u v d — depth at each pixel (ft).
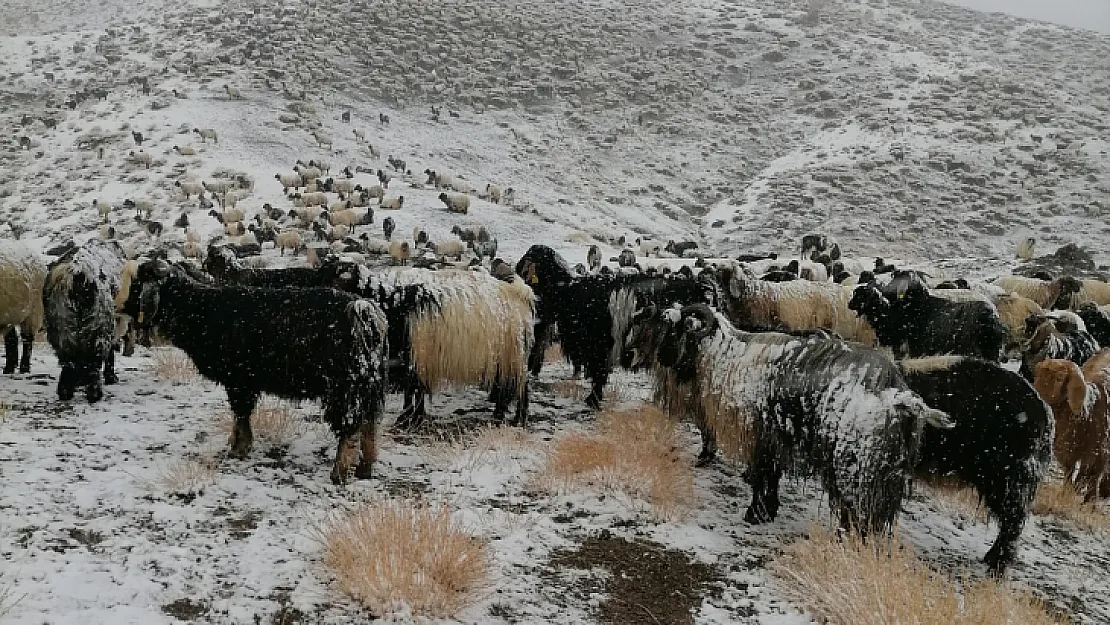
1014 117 204.33
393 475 19.61
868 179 174.19
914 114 209.26
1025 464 16.99
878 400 16.03
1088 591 17.40
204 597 13.61
